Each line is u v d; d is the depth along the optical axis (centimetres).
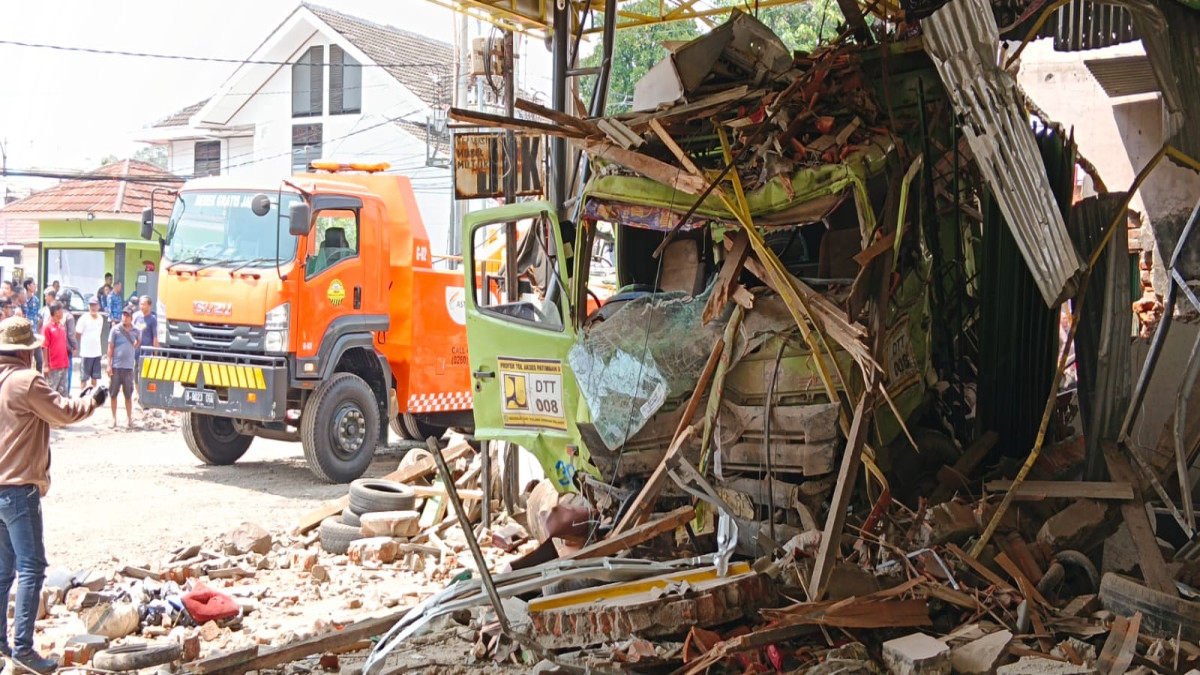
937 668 471
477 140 921
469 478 997
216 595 715
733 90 709
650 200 683
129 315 1697
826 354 612
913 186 700
